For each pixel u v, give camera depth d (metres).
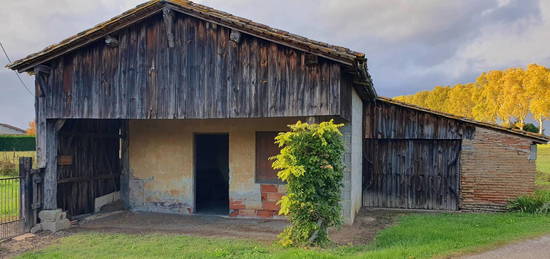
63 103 8.66
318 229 6.73
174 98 8.16
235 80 7.88
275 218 9.98
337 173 6.79
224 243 7.31
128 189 11.23
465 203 11.23
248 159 10.23
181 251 6.74
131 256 6.43
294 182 6.68
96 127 10.35
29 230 8.34
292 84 7.57
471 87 57.25
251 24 7.49
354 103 9.59
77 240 7.69
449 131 11.31
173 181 10.89
